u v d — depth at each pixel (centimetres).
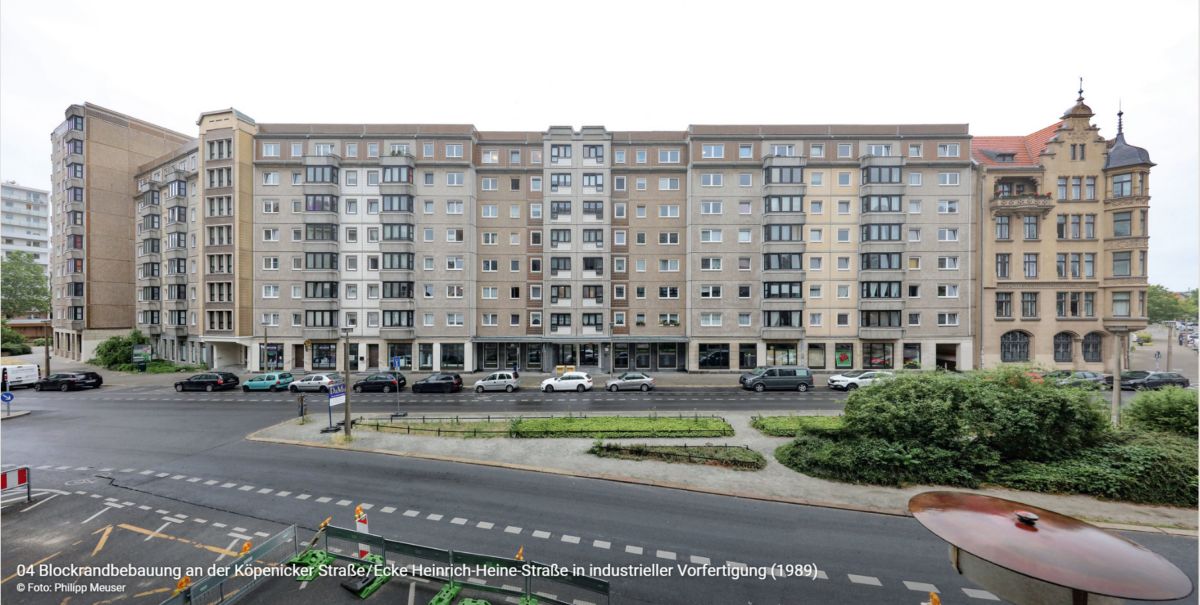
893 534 1153
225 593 927
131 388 3544
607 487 1460
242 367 4394
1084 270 3891
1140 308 3769
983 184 3981
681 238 4259
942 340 4006
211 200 4269
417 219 4206
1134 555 480
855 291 4106
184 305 4638
